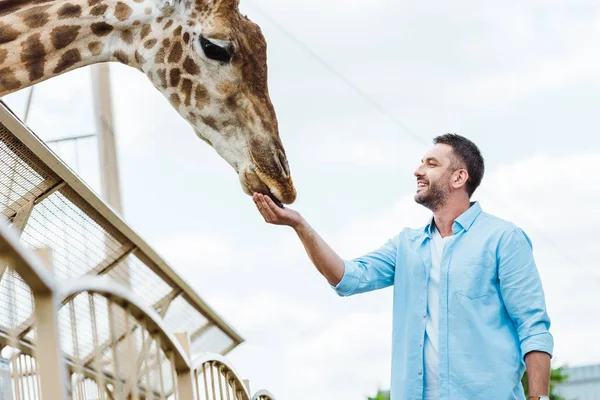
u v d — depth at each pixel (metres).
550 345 3.87
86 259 5.62
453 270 3.98
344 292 4.22
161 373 3.98
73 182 4.97
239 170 5.07
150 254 6.02
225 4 4.98
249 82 5.05
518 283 3.93
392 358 4.09
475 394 3.87
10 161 4.66
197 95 5.02
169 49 5.00
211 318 7.19
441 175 4.14
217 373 5.30
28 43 4.82
